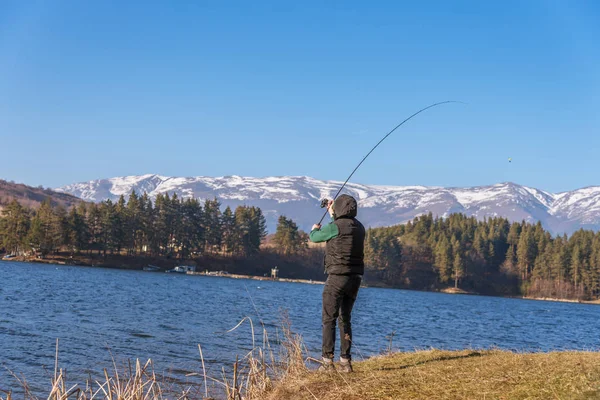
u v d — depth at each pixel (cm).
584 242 16338
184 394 915
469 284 15750
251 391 751
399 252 15700
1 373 1282
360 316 3528
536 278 16112
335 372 771
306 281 13575
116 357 1512
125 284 6381
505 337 3002
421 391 630
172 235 14112
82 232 12444
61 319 2422
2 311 2609
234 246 14562
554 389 590
